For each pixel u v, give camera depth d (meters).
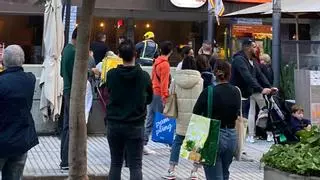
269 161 7.17
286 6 15.17
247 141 13.48
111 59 11.87
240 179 9.83
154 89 11.09
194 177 9.42
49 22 12.32
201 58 10.93
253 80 11.91
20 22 22.33
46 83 12.56
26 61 22.36
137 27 23.30
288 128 10.96
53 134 13.88
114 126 7.51
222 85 7.32
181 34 23.88
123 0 22.12
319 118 14.27
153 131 10.66
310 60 15.31
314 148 7.12
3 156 6.56
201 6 22.72
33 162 10.59
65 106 9.38
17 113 6.58
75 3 20.27
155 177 9.82
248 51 12.27
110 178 7.66
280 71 14.98
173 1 22.44
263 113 12.04
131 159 7.55
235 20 20.66
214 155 7.10
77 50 6.73
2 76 6.61
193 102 9.36
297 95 14.75
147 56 14.81
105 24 22.84
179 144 9.52
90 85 11.51
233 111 7.26
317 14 16.69
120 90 7.48
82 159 6.95
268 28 20.62
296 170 6.70
